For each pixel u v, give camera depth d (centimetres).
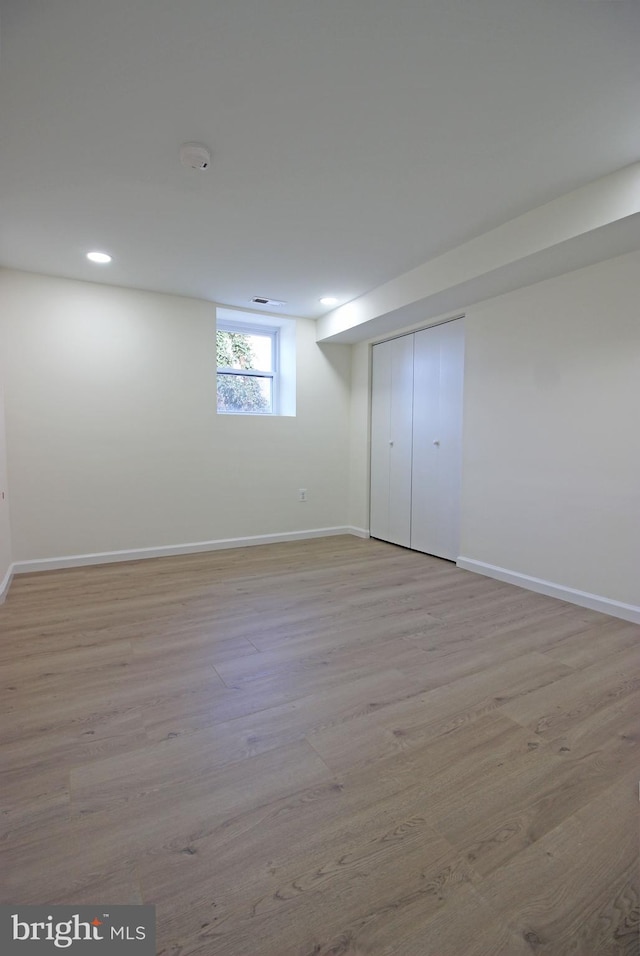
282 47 144
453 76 155
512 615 266
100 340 365
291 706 175
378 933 93
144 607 277
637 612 253
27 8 129
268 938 92
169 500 402
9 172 210
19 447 340
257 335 472
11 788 133
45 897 100
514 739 156
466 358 352
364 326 410
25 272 335
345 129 182
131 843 114
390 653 219
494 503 336
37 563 350
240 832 118
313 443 477
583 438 278
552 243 240
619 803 128
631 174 207
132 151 196
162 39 141
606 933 94
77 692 184
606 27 137
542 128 182
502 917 97
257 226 265
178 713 170
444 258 307
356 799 129
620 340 257
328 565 374
